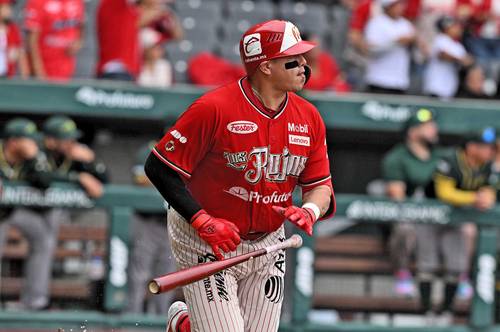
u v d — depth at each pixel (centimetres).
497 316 3122
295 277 2991
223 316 1642
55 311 2906
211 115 1557
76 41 3588
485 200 3069
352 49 4097
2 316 2862
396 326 3042
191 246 1664
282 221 1680
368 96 3412
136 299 2942
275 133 1591
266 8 4534
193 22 4312
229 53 4253
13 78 3294
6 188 2858
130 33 3491
